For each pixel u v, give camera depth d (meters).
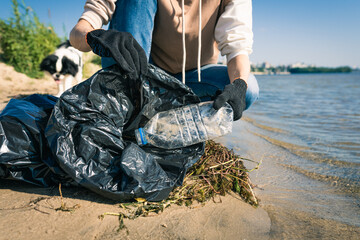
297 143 3.09
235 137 3.12
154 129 1.46
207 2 1.76
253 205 1.53
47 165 1.32
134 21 1.64
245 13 1.75
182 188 1.50
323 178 2.06
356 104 7.28
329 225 1.37
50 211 1.20
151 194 1.30
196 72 1.99
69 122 1.31
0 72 6.29
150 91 1.45
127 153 1.33
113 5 1.61
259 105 6.81
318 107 6.59
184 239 1.12
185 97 1.50
